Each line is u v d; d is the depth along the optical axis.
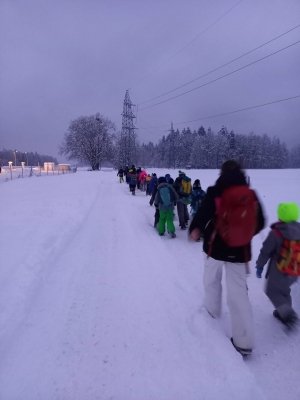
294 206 4.03
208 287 4.23
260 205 3.65
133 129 66.81
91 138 89.81
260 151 111.31
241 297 3.69
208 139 113.00
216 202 3.60
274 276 4.14
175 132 125.25
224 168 3.70
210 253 3.81
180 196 9.89
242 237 3.54
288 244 4.01
